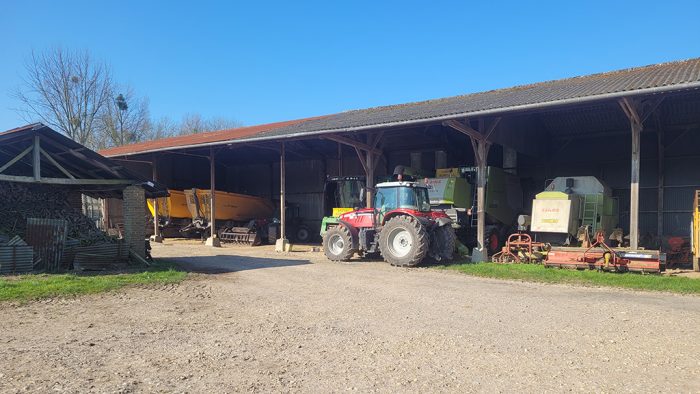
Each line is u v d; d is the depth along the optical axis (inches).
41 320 220.5
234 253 572.7
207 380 142.9
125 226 428.5
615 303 251.4
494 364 155.8
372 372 149.0
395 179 561.3
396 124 448.1
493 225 537.0
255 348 175.3
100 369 152.8
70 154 401.7
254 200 810.2
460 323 210.7
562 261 374.6
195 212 745.6
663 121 559.5
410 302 259.4
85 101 1277.1
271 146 706.2
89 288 293.7
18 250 346.6
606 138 624.7
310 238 816.3
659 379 141.3
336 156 843.4
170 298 275.0
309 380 142.6
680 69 459.8
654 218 587.5
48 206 449.7
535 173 661.9
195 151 730.8
